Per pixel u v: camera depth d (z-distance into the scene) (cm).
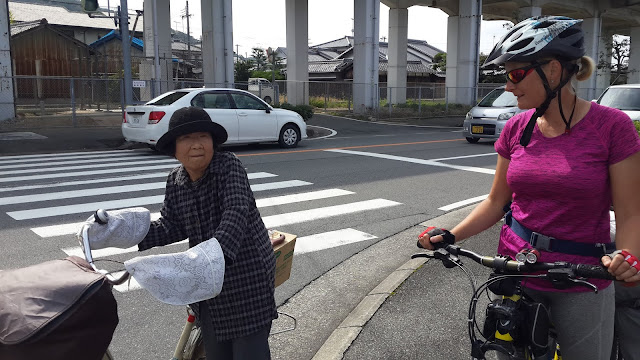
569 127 192
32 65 3006
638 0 3506
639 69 4509
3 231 584
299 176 939
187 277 177
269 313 219
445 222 646
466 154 1248
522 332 195
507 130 217
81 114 1998
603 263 174
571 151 191
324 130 1936
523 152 205
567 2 3434
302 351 348
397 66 3400
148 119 1180
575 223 196
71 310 155
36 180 888
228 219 199
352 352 329
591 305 198
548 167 194
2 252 516
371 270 494
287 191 814
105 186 838
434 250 221
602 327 202
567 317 203
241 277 212
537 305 195
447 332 354
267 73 4769
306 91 2905
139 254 514
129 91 1553
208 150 207
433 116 2577
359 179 919
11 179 896
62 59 3088
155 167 1036
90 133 1589
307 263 512
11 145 1341
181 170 223
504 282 203
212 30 2006
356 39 2486
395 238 589
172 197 225
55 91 3025
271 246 228
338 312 406
